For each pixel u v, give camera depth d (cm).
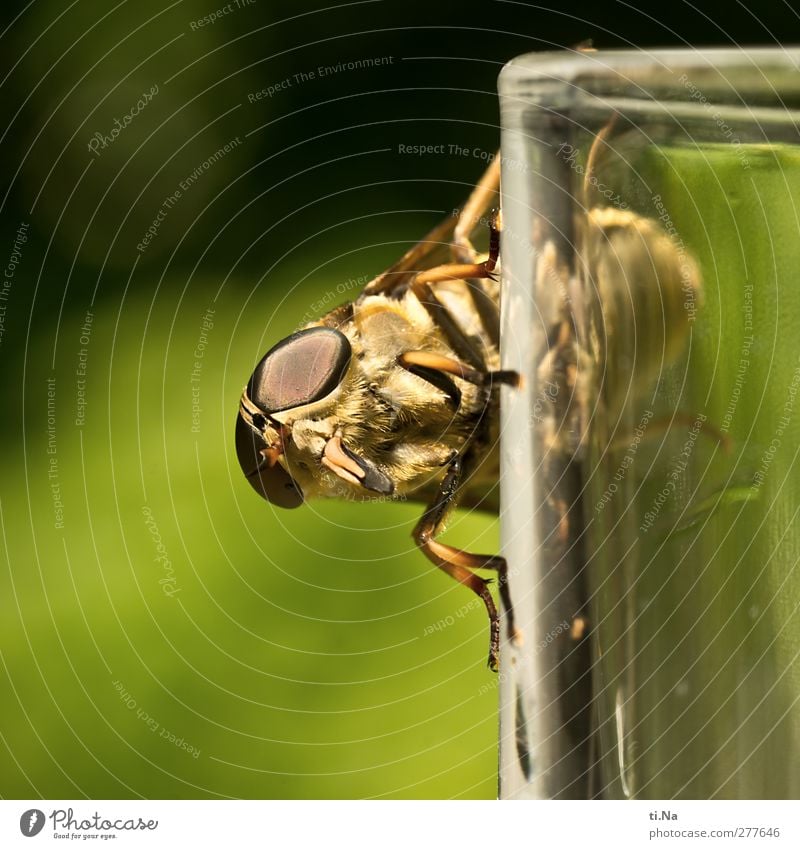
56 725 17
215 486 19
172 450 19
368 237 22
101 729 17
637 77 12
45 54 26
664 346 12
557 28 23
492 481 13
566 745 12
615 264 12
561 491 12
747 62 12
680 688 12
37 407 21
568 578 12
